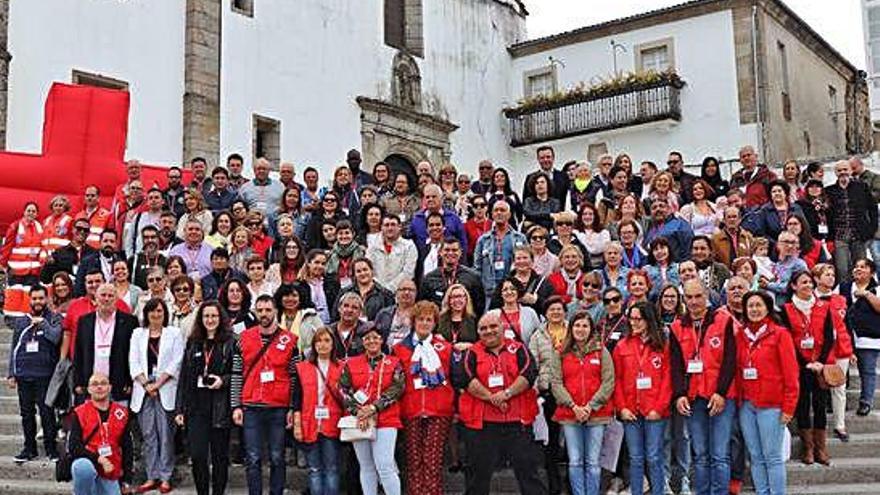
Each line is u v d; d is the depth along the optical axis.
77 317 9.19
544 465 8.66
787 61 23.50
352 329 8.37
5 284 12.84
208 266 10.16
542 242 9.52
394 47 22.06
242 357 8.20
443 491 8.62
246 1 18.80
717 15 22.61
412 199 11.64
